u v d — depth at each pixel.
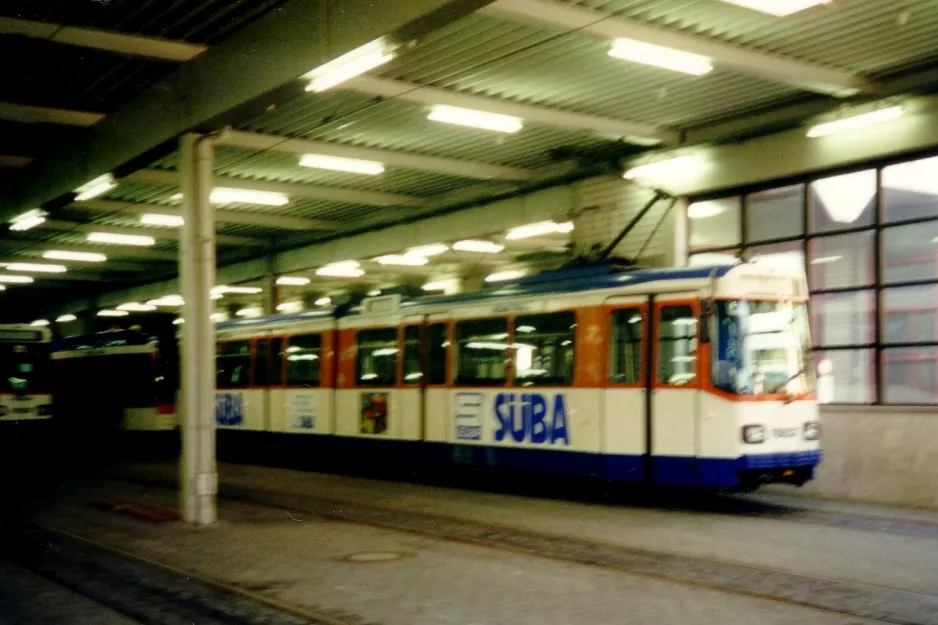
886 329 13.40
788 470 12.56
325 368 18.94
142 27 11.09
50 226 22.61
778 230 14.77
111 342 27.58
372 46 9.16
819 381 14.30
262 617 7.43
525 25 10.66
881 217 13.41
